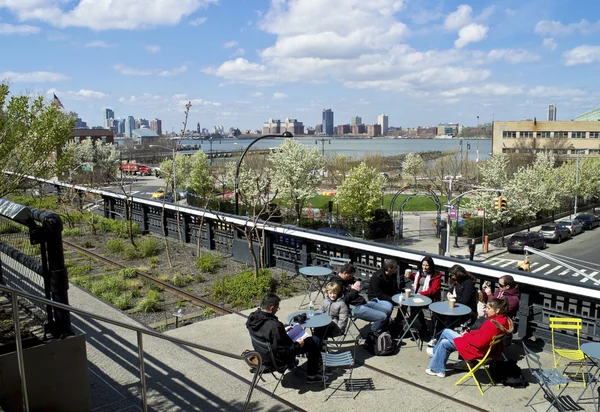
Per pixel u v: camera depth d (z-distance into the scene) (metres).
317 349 6.90
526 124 95.00
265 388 6.71
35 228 4.81
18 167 16.31
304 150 42.25
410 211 51.34
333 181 73.88
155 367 7.08
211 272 13.68
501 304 6.59
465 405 6.27
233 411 5.95
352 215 37.53
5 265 6.13
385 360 7.66
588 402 6.22
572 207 59.97
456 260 8.98
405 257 9.77
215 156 104.88
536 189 42.34
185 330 9.03
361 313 7.74
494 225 40.72
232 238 15.45
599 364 6.27
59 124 16.62
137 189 69.56
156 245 16.66
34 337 4.76
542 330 8.02
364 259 11.70
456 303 7.72
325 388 6.73
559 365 7.34
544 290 7.90
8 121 15.62
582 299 7.54
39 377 4.60
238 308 10.45
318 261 12.31
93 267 14.56
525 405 6.24
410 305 7.64
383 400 6.43
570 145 88.31
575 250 36.38
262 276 11.71
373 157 97.12
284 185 40.34
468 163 75.69
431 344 7.92
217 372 7.06
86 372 4.91
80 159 56.97
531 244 34.50
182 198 58.72
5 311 5.61
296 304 10.48
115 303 10.66
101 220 21.03
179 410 5.81
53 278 4.76
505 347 7.98
